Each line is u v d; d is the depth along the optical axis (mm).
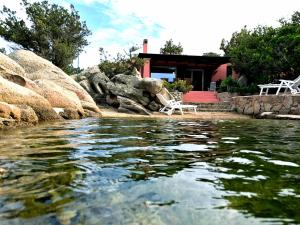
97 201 1758
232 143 4484
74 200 1766
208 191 2014
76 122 8164
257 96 15484
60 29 29484
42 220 1462
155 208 1669
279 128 7488
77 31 30984
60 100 10094
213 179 2334
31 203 1700
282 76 20609
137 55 22297
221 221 1510
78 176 2320
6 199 1760
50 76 13109
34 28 27828
